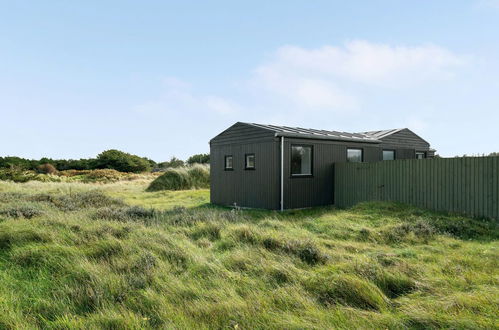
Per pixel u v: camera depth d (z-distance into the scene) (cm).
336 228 713
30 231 571
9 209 783
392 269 418
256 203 1179
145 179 2967
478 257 489
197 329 279
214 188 1396
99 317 300
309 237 600
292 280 389
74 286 376
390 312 314
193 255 474
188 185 1978
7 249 522
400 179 1034
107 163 4106
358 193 1167
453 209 898
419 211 880
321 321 286
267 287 375
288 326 279
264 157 1145
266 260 450
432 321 285
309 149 1191
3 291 366
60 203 1015
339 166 1238
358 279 360
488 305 304
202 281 387
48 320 306
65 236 563
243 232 593
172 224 737
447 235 649
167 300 337
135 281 377
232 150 1301
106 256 472
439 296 342
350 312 307
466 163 872
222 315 302
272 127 1226
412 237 613
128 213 828
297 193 1141
